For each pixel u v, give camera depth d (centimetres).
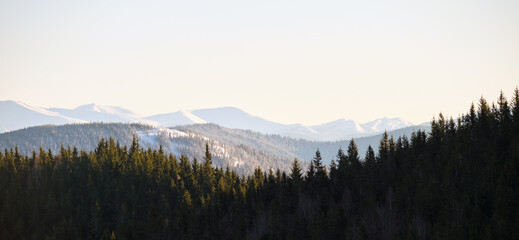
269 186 14812
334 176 14525
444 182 11662
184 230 13462
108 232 13812
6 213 15100
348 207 12488
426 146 14850
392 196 12275
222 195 14838
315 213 11825
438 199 11125
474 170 11794
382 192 12800
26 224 14775
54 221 15150
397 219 11125
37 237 14362
